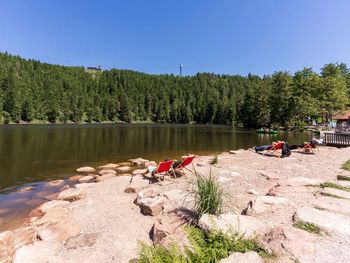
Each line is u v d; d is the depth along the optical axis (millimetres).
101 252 5340
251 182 9578
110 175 13453
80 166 17047
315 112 55812
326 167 11711
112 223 6770
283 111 62469
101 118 125375
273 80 71250
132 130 63000
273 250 4164
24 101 95188
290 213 5730
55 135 41906
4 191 11297
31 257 5148
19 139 34000
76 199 9195
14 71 126938
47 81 130625
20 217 8344
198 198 6375
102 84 171375
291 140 38000
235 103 103125
